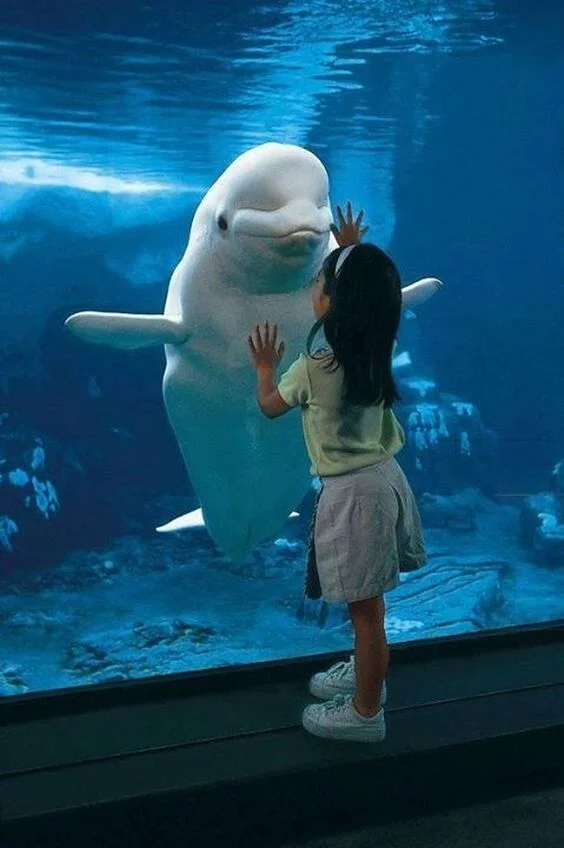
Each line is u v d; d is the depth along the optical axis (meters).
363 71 14.91
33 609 13.45
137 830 3.28
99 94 14.42
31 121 15.85
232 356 5.66
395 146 21.73
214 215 5.44
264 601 13.97
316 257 5.28
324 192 5.32
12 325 22.30
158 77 13.73
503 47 14.57
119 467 19.53
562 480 17.83
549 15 12.78
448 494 19.12
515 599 14.47
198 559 16.12
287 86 14.99
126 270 22.42
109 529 17.14
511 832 3.55
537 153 24.53
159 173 20.23
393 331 3.45
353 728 3.66
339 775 3.53
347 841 3.48
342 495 3.57
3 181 20.14
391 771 3.61
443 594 13.63
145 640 12.19
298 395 3.55
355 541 3.55
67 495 16.94
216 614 13.38
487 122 20.89
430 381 21.11
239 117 16.44
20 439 16.33
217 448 6.29
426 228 30.59
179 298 6.00
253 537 7.15
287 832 3.52
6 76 13.40
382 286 3.40
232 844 3.45
